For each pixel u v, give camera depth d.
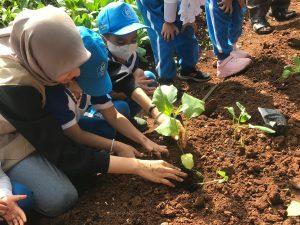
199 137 1.21
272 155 1.13
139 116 1.39
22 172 1.00
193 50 1.46
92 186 1.11
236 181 1.07
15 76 0.91
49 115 0.96
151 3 1.35
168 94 1.11
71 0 1.79
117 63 1.21
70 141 1.04
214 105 1.30
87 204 1.05
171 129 1.04
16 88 0.91
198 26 1.87
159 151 1.14
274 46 1.63
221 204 1.01
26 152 1.01
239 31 1.51
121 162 1.04
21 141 1.00
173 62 1.46
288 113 1.28
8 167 1.01
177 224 0.97
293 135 1.18
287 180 1.06
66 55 0.86
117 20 1.15
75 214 1.03
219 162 1.12
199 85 1.51
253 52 1.62
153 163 1.06
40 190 1.00
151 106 1.21
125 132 1.15
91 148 1.10
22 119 0.94
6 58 0.92
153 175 1.04
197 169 1.11
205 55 1.73
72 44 0.86
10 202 0.90
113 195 1.07
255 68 1.52
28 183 1.00
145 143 1.14
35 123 0.94
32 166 1.01
